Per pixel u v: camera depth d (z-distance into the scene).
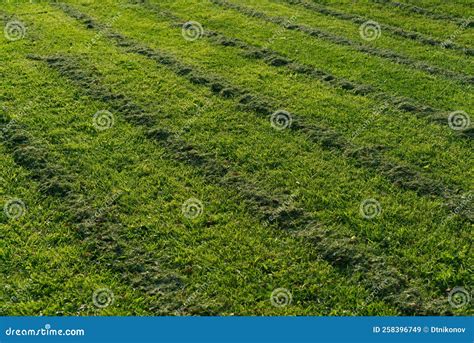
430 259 6.21
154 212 6.89
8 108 8.98
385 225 6.68
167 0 14.35
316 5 14.15
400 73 10.56
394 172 7.66
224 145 8.21
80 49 11.23
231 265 6.16
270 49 11.53
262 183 7.44
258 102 9.35
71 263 6.15
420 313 5.64
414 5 14.01
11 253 6.23
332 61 11.04
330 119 8.94
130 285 5.92
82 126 8.56
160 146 8.20
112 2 14.12
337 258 6.21
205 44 11.70
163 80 10.09
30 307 5.66
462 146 8.30
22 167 7.63
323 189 7.32
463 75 10.52
